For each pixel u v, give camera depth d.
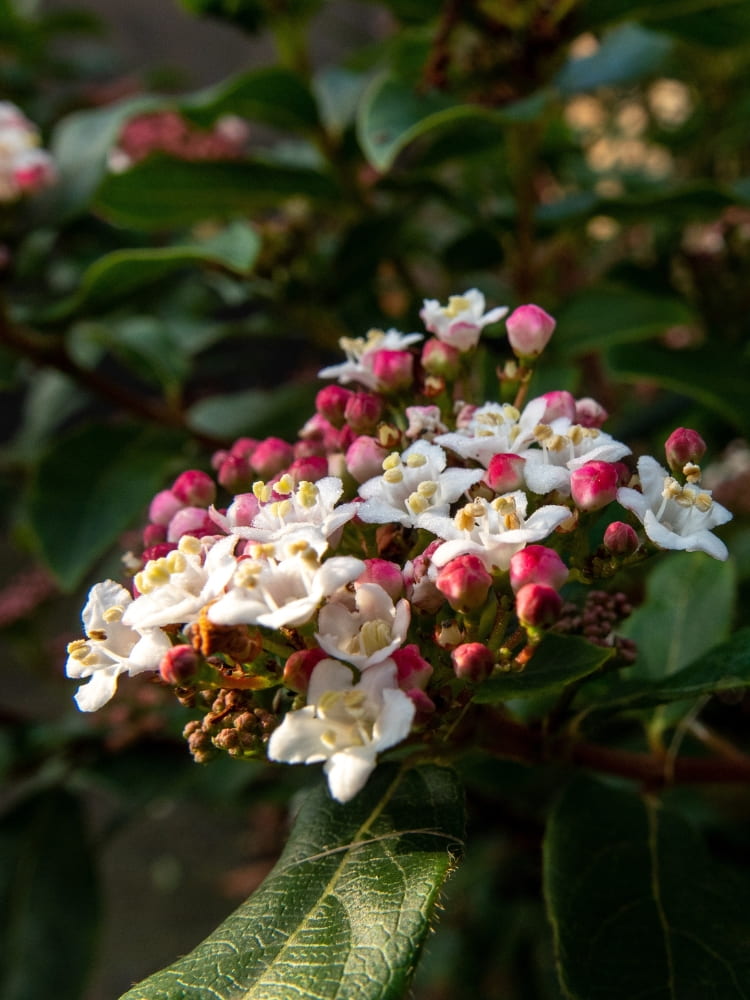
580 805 0.11
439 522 0.08
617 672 0.11
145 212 0.17
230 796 0.19
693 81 0.23
